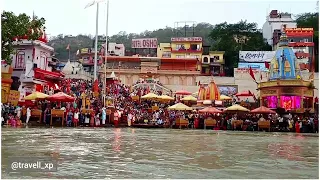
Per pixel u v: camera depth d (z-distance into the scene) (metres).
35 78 42.31
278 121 38.16
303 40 77.19
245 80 66.69
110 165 9.36
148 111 42.66
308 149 15.45
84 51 87.62
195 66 73.94
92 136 19.84
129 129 31.02
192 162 10.27
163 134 24.23
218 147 15.34
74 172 8.23
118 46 87.94
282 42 48.50
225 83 67.31
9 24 30.02
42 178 7.46
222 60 84.00
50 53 52.72
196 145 16.00
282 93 45.84
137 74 72.12
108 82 60.66
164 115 40.69
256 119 39.62
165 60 73.88
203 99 45.72
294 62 47.34
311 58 73.81
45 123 31.11
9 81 35.72
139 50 89.56
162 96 44.94
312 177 8.31
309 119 37.59
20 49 45.38
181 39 84.19
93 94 43.34
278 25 92.31
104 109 34.44
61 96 31.50
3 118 28.16
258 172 8.84
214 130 35.22
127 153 12.09
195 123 37.97
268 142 19.52
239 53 80.50
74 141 16.17
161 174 8.19
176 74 71.19
